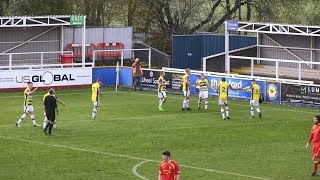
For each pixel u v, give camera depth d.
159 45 136.38
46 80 102.44
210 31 141.62
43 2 128.38
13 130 72.19
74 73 104.50
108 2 139.50
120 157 60.62
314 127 55.09
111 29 123.56
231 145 65.75
